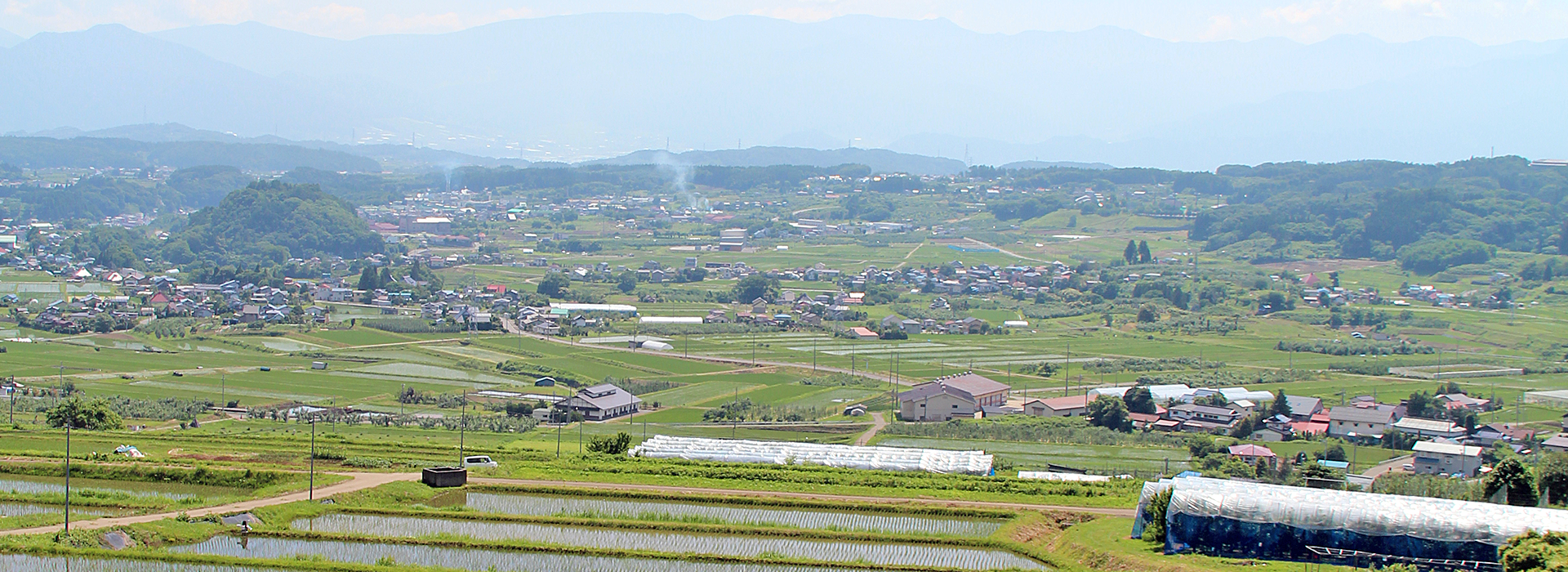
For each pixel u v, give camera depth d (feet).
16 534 283.79
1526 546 252.21
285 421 566.77
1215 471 472.03
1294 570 267.80
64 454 395.55
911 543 306.96
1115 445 535.60
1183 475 341.82
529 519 317.63
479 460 409.49
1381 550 276.21
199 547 288.92
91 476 366.22
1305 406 627.46
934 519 337.11
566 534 308.60
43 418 536.42
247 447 442.50
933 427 581.53
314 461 393.70
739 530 312.50
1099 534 305.32
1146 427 593.83
